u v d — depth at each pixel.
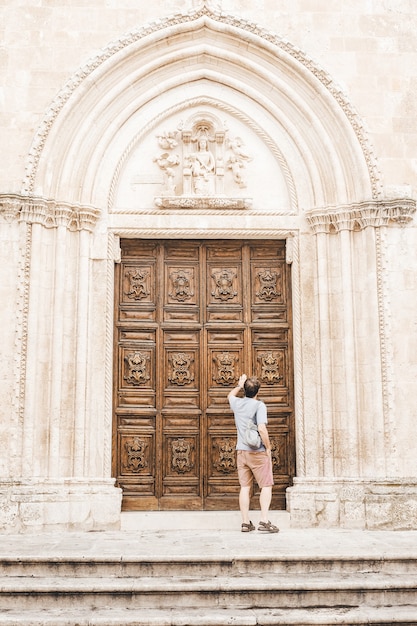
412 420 10.97
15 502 10.16
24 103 11.43
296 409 11.27
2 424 10.61
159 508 11.15
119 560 7.60
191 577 7.56
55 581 7.39
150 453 11.33
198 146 11.98
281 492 11.26
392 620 6.64
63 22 11.69
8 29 11.63
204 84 12.01
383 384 11.00
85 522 10.43
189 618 6.57
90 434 10.93
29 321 10.80
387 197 11.43
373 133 11.65
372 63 11.84
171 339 11.66
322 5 11.96
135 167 11.88
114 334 11.52
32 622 6.50
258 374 11.61
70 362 11.00
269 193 11.91
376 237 11.34
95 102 11.66
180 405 11.49
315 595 7.12
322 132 11.70
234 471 11.35
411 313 11.22
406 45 11.94
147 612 6.87
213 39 11.95
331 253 11.54
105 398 11.10
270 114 11.97
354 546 8.50
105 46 11.59
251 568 7.67
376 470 10.79
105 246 11.44
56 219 11.23
